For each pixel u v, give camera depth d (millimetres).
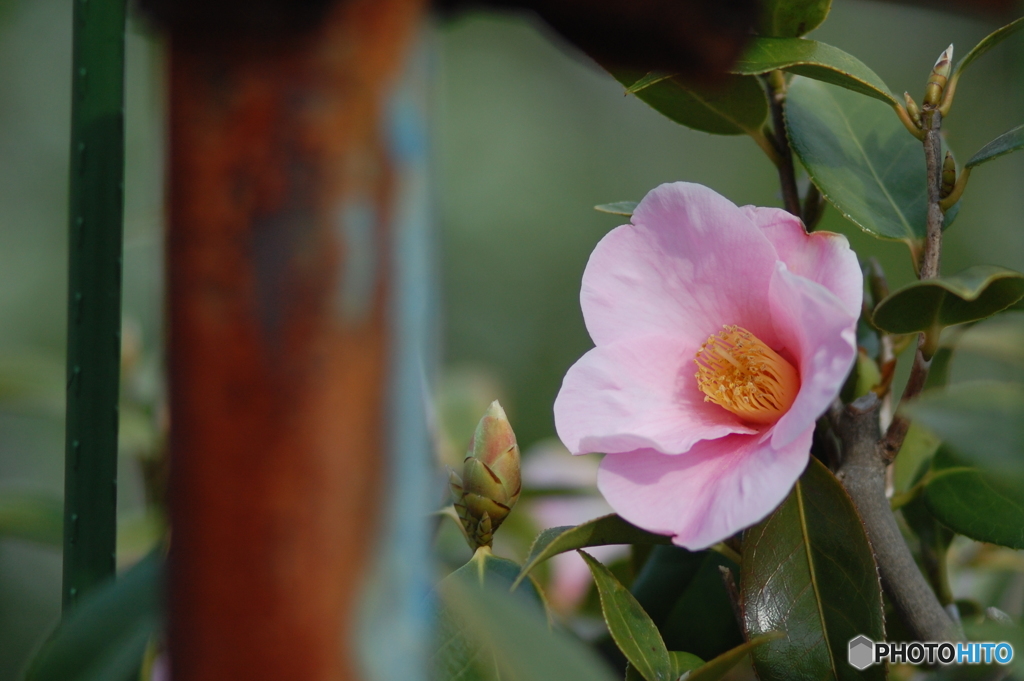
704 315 1020
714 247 1015
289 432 901
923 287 993
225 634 904
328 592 904
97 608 985
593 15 922
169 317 906
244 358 901
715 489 990
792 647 1008
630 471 1002
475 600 952
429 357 928
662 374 1019
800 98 1059
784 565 1013
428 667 991
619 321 1021
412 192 908
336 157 900
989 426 950
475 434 1038
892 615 1060
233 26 898
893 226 1040
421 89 910
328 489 903
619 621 1010
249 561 903
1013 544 1021
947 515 1028
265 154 899
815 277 1004
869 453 1017
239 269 900
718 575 1057
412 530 913
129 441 1162
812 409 977
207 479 903
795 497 1016
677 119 1055
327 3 898
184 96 901
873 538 1014
